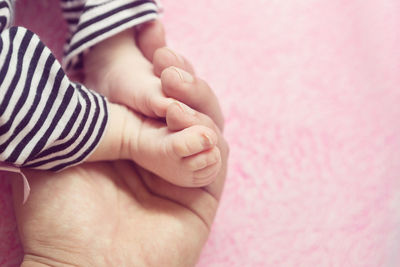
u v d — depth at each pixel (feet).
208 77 1.68
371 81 1.70
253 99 1.66
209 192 1.41
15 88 1.25
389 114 1.67
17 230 1.44
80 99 1.30
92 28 1.42
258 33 1.73
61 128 1.28
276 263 1.50
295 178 1.59
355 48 1.74
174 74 1.34
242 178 1.58
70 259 1.31
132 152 1.38
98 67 1.48
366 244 1.53
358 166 1.61
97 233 1.33
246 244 1.52
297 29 1.75
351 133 1.64
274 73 1.69
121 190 1.41
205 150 1.29
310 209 1.56
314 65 1.71
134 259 1.33
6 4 1.31
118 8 1.43
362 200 1.57
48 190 1.33
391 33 1.76
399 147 1.63
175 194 1.40
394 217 1.55
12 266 1.42
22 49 1.26
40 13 1.63
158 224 1.36
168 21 1.73
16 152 1.26
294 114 1.65
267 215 1.55
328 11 1.78
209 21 1.74
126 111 1.40
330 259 1.51
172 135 1.31
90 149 1.34
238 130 1.63
